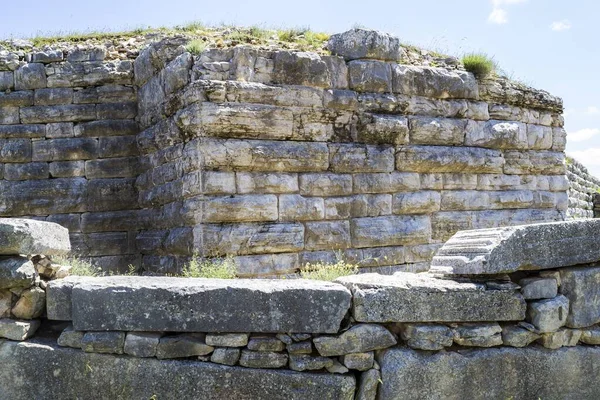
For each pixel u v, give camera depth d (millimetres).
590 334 5105
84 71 12711
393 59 11289
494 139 12344
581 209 23953
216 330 4602
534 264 4969
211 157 9461
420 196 11359
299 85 10266
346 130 10742
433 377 4699
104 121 12727
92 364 4652
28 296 4762
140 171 12664
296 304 4621
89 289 4699
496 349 4902
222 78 9773
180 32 13812
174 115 10375
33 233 4715
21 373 4691
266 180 9883
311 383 4555
